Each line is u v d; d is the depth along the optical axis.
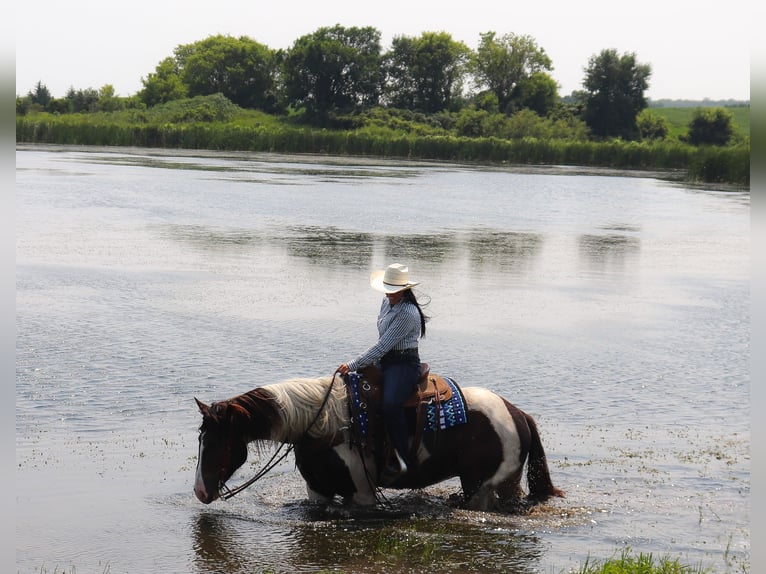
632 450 10.88
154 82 176.25
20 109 140.25
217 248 27.44
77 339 15.22
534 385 13.79
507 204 49.78
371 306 19.27
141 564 7.43
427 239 32.34
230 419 8.35
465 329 17.64
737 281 25.62
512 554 7.84
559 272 26.08
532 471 9.17
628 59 142.50
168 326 16.55
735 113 162.00
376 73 157.25
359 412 8.72
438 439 8.73
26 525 8.14
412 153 110.06
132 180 52.81
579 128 134.88
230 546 7.89
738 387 14.15
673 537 8.31
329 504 9.09
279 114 166.25
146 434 10.79
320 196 48.09
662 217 45.38
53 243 26.80
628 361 15.65
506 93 166.25
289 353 14.85
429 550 7.85
